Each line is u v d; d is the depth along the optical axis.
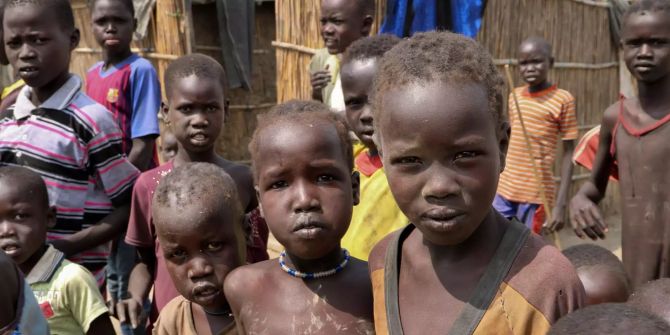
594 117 8.73
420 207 1.51
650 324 1.39
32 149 3.46
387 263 1.79
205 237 2.29
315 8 6.86
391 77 1.55
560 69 8.15
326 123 2.00
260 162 1.98
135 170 3.68
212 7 9.05
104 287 4.02
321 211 1.93
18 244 2.91
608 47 8.84
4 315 2.20
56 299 2.93
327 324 2.00
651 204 3.49
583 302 1.56
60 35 3.47
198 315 2.44
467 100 1.47
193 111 3.29
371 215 2.76
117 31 5.12
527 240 1.62
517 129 6.22
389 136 1.54
